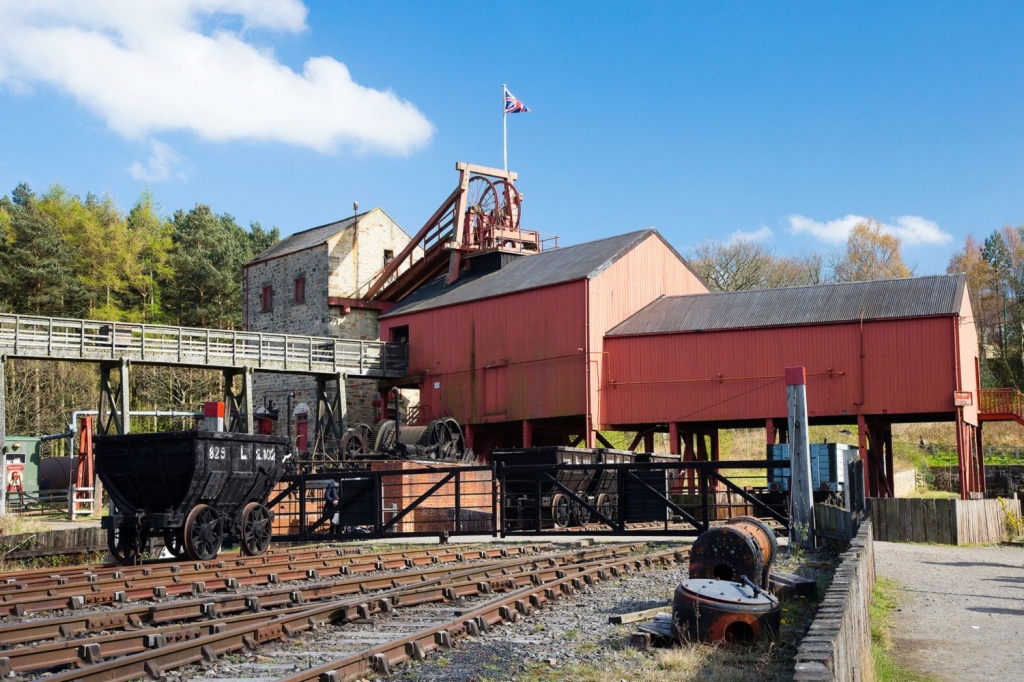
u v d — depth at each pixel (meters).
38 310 61.31
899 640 11.50
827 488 25.08
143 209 77.12
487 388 42.31
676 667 9.01
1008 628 12.17
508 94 51.47
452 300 44.41
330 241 50.22
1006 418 42.00
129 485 18.44
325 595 13.24
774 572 13.64
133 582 14.13
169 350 37.91
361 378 47.75
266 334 41.25
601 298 39.81
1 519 26.11
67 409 57.69
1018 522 27.66
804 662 6.30
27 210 64.38
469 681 8.58
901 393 34.66
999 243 81.12
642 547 20.81
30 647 9.05
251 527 19.61
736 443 56.22
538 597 12.80
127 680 8.41
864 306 36.38
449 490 30.25
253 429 40.12
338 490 26.55
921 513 25.83
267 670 8.84
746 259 79.62
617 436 53.34
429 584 13.38
